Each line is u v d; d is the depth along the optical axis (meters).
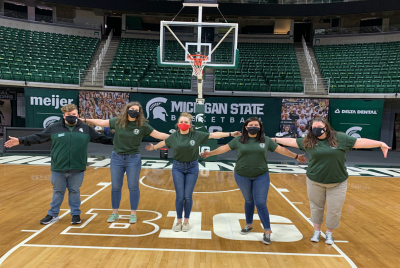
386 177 7.55
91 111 13.59
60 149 3.53
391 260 2.93
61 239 3.20
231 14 18.47
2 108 14.76
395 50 16.39
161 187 5.90
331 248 3.18
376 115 13.23
